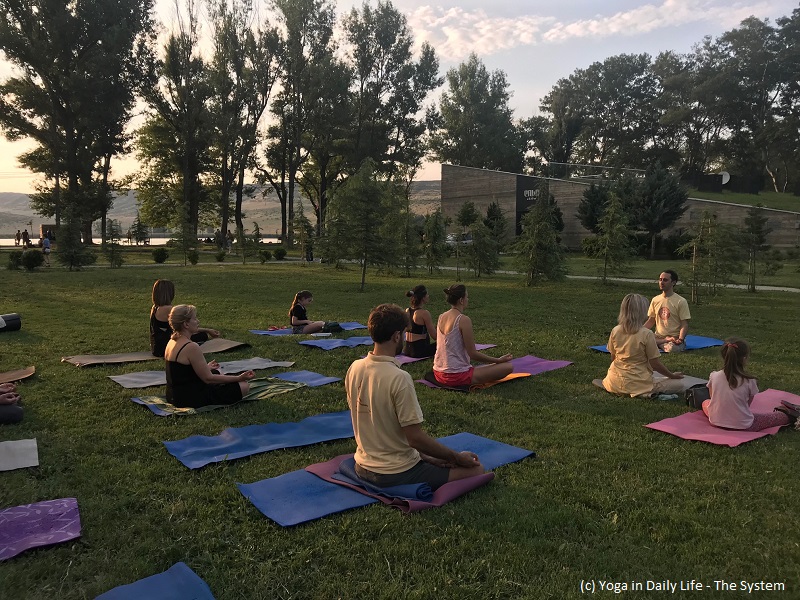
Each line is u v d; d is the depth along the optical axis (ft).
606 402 19.17
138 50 132.57
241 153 146.00
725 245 48.06
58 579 9.17
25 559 9.60
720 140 203.31
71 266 79.56
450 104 210.79
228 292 53.21
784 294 53.26
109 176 148.77
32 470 13.24
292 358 25.85
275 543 10.14
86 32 122.62
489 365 21.27
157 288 25.63
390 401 11.64
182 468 13.42
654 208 108.68
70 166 127.34
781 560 9.78
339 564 9.59
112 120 128.88
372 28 156.15
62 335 31.01
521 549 10.03
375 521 10.86
